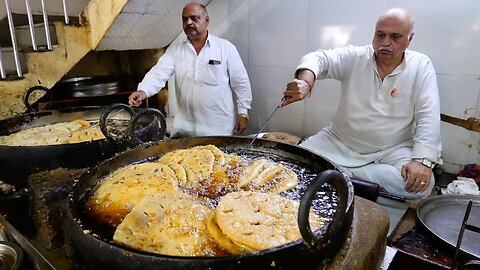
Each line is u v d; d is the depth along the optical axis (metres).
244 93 3.16
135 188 1.07
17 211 1.31
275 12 3.07
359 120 2.39
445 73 2.42
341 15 2.73
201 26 2.88
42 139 1.62
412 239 1.49
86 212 1.00
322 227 0.83
